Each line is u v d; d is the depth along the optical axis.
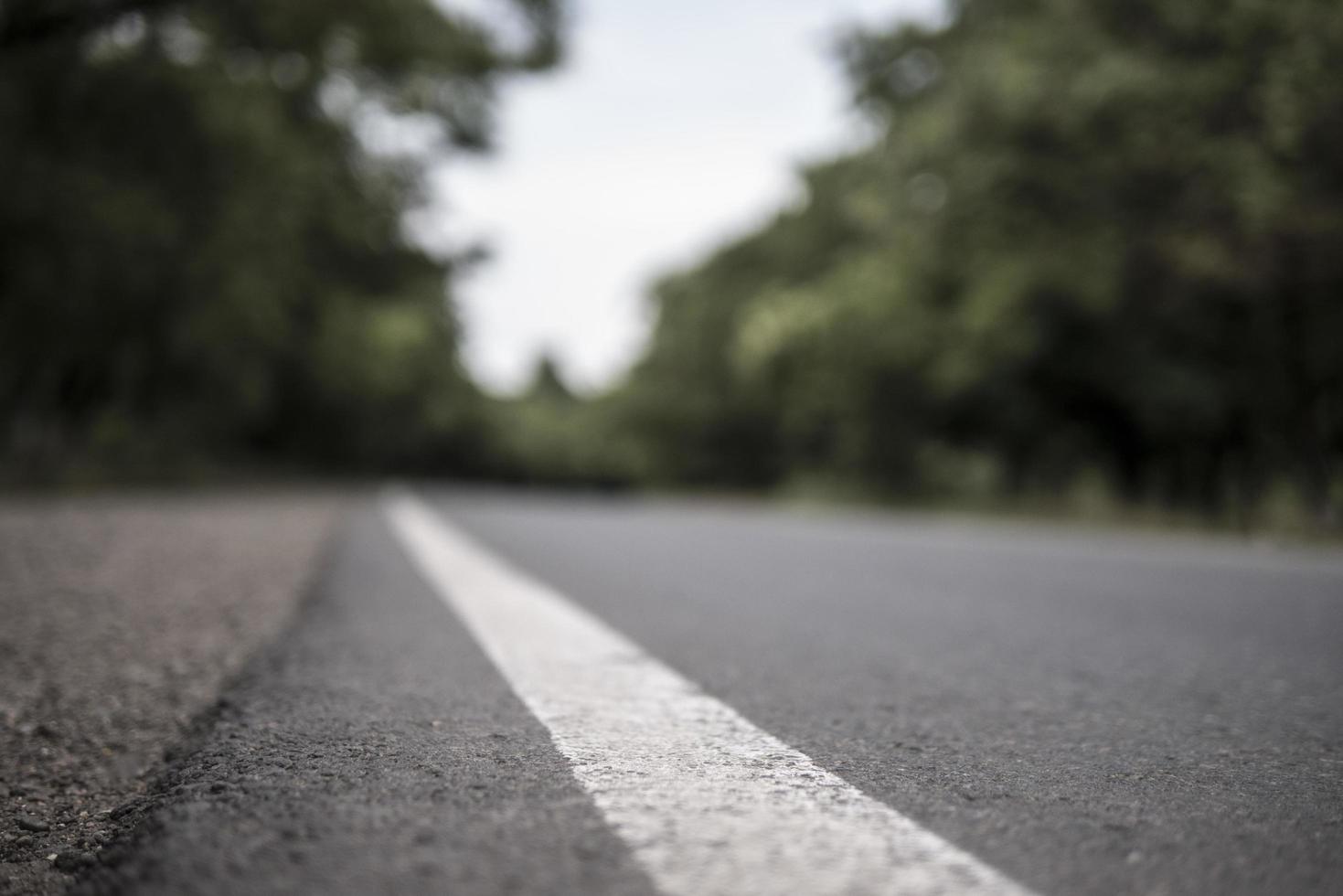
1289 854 1.42
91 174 11.85
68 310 13.34
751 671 2.78
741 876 1.28
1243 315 15.24
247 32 12.66
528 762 1.79
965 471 32.16
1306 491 13.91
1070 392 21.11
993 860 1.36
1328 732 2.18
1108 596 4.91
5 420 17.09
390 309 27.73
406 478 52.31
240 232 15.38
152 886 1.23
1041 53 14.85
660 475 52.22
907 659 3.03
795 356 26.28
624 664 2.75
